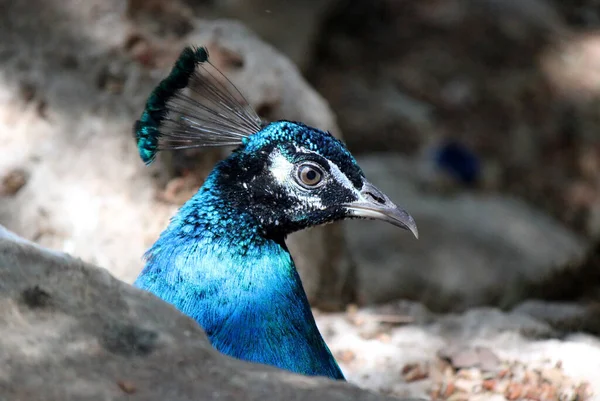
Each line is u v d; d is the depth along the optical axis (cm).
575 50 2633
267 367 467
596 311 1103
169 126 801
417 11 2617
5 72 1069
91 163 1045
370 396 448
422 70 2433
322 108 1176
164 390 432
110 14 1103
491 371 896
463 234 1753
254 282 637
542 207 2173
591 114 2430
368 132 2225
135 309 478
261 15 2009
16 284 469
